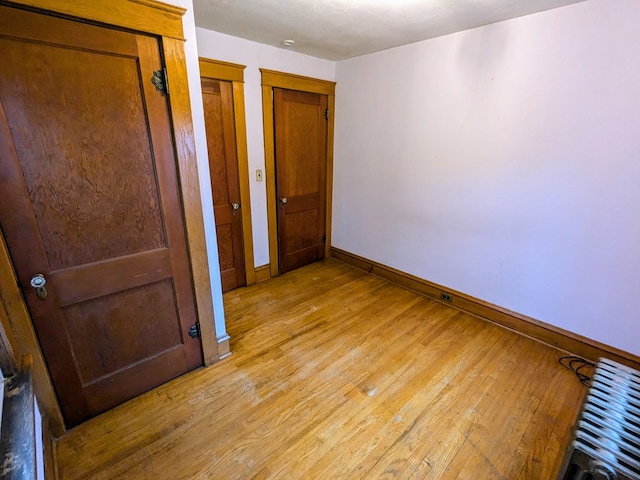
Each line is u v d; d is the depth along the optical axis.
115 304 1.65
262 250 3.36
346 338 2.40
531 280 2.35
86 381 1.63
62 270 1.45
